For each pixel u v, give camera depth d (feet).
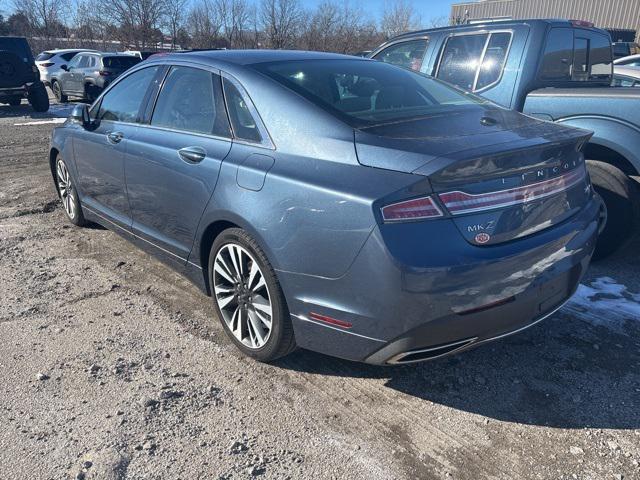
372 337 8.05
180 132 11.37
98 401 8.96
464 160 7.47
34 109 49.42
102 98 14.71
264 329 9.77
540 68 15.20
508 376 9.76
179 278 13.67
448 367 10.02
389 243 7.45
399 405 8.98
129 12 112.47
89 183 15.08
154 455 7.84
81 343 10.66
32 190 21.48
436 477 7.51
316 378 9.68
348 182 8.00
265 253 9.07
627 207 13.55
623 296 12.73
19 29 121.39
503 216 8.00
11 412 8.67
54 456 7.77
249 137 9.82
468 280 7.61
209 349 10.55
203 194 10.23
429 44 17.66
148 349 10.50
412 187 7.47
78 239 16.29
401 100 10.35
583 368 10.00
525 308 8.36
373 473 7.57
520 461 7.80
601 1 93.97
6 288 12.96
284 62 10.89
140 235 12.94
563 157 9.18
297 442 8.14
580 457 7.88
